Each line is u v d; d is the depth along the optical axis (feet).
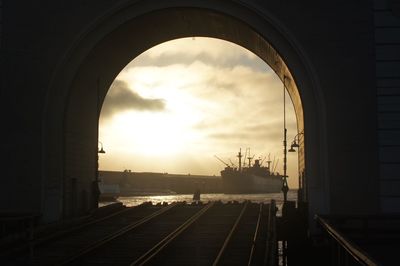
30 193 76.74
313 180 73.05
